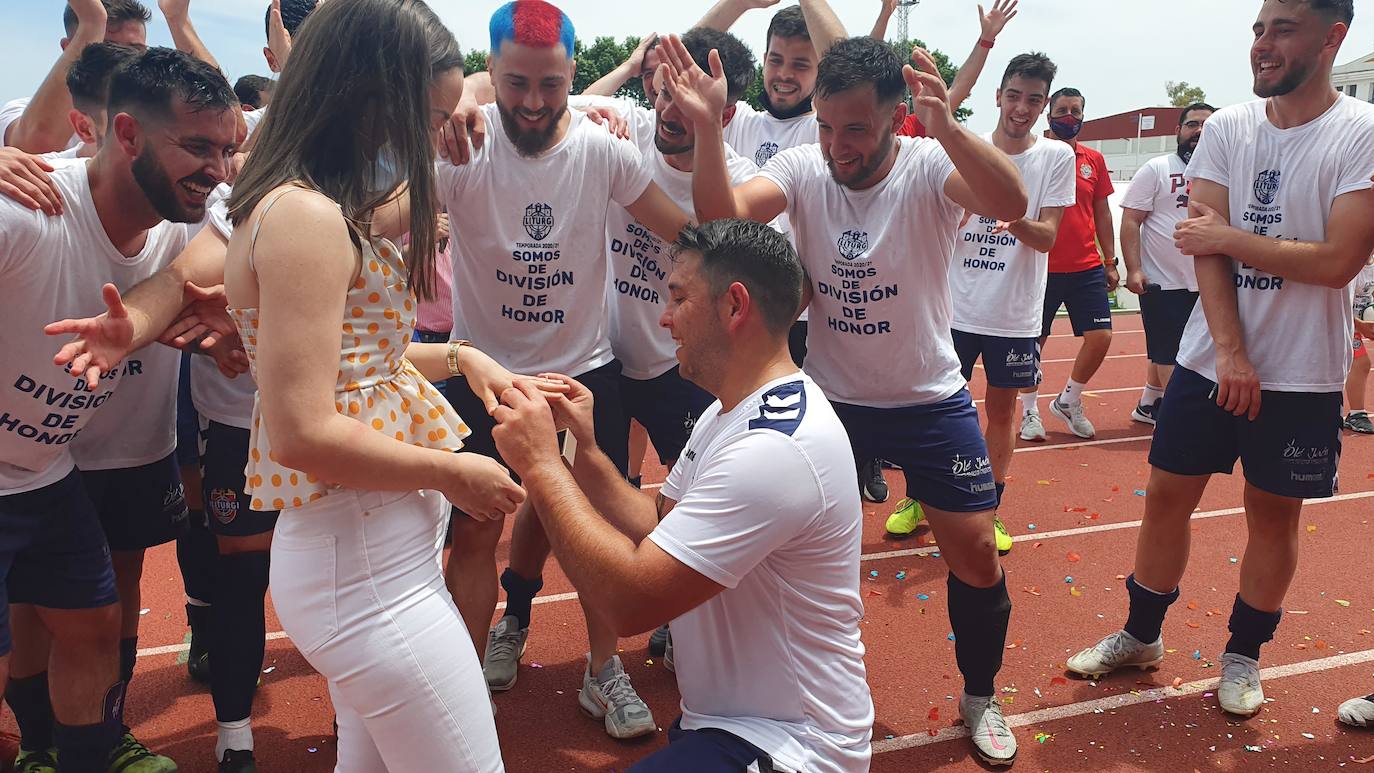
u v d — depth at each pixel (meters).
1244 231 3.37
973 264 5.51
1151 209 7.68
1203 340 3.55
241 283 1.83
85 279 2.46
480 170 3.09
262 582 3.08
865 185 3.22
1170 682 3.88
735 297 2.09
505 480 1.93
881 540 5.51
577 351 3.34
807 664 2.05
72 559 2.70
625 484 2.46
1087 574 5.02
